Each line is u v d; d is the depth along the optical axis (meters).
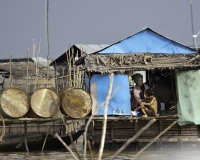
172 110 25.00
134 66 23.70
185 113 23.67
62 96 22.72
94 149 23.23
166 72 26.17
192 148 23.88
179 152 22.66
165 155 21.14
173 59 24.14
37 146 24.77
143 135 23.61
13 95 21.95
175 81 24.58
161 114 24.50
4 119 21.80
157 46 24.67
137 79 24.16
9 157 21.06
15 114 21.81
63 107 22.50
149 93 24.27
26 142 23.92
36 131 29.75
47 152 23.67
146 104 23.36
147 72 27.16
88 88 26.44
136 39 24.55
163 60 24.06
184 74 24.06
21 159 20.06
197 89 23.70
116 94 23.39
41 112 22.30
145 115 23.02
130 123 23.69
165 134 23.72
